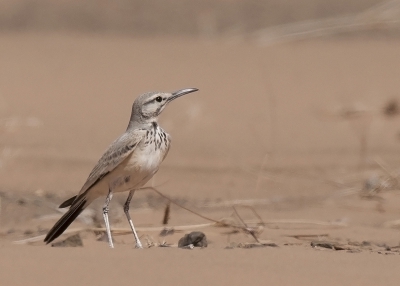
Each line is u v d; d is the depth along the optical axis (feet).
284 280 24.22
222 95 78.48
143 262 26.04
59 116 69.82
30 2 118.93
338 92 78.59
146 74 88.38
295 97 77.25
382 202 44.80
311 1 112.37
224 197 46.39
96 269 24.89
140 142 32.01
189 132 65.21
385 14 89.51
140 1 119.44
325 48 102.22
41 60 95.25
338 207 43.68
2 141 60.39
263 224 38.09
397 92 77.20
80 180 50.93
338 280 24.44
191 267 25.44
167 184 49.55
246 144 61.46
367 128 66.23
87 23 115.34
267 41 104.88
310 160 55.72
